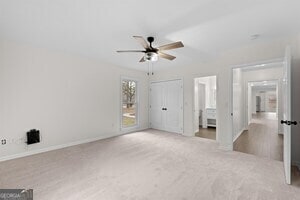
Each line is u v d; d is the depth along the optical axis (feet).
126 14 6.77
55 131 11.81
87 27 7.99
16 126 10.03
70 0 5.84
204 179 7.25
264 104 50.06
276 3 5.98
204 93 20.25
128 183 6.93
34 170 8.20
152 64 15.79
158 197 5.93
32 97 10.69
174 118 17.39
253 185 6.74
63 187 6.60
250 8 6.31
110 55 12.79
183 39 9.39
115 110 16.15
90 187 6.61
